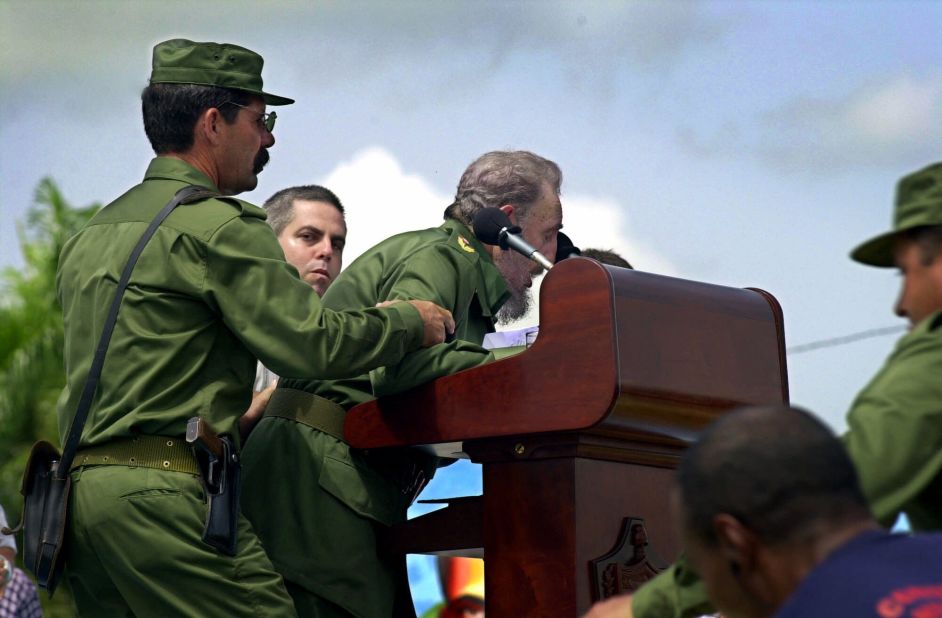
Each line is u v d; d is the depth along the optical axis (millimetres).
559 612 5043
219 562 5285
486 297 6195
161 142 5793
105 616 5535
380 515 5875
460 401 5359
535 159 6602
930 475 3580
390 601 5938
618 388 4902
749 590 3105
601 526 5098
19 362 26375
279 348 5305
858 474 3189
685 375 5141
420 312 5566
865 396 3701
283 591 5438
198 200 5535
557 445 5113
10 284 26812
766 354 5473
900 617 2809
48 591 5422
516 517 5207
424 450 5855
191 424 5246
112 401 5348
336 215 8680
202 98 5758
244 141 5859
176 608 5266
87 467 5348
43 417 26531
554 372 5066
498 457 5293
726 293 5461
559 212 6613
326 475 5820
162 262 5395
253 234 5465
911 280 3916
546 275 5141
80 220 26781
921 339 3715
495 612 5211
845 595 2875
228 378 5488
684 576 3768
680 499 3156
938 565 2896
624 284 5039
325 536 5797
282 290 5371
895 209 3963
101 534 5285
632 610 3850
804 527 2994
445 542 5766
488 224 5949
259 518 5867
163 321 5371
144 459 5301
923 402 3594
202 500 5309
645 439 5160
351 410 5801
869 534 2992
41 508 5441
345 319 5371
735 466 3035
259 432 6027
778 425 3062
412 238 6180
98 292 5461
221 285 5371
